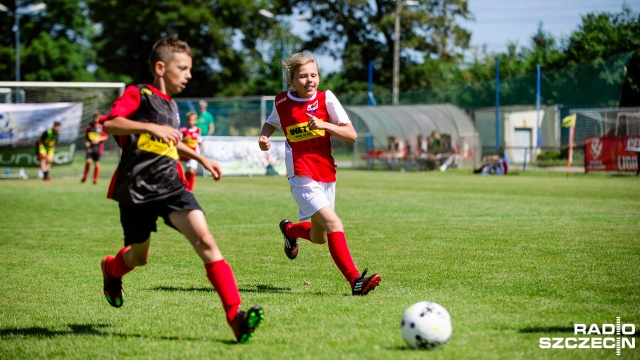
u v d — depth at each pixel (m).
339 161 39.53
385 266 6.72
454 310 4.75
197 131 16.17
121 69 53.81
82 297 5.58
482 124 38.03
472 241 8.39
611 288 5.50
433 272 6.35
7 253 7.95
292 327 4.36
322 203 5.59
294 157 5.68
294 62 5.63
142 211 4.23
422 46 52.75
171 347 4.00
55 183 20.50
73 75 52.72
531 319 4.48
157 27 50.47
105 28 53.31
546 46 45.84
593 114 28.30
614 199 14.48
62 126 22.97
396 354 3.70
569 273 6.20
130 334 4.36
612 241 8.28
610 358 3.66
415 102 40.00
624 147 24.61
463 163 31.39
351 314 4.69
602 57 36.81
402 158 30.36
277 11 54.09
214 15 51.91
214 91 54.38
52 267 7.02
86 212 12.48
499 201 14.16
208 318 4.74
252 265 6.96
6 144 22.41
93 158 20.25
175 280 6.25
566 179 22.53
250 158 25.31
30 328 4.59
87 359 3.83
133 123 4.00
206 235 4.13
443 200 14.50
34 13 53.53
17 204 13.91
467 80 51.19
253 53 54.94
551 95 35.41
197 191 17.50
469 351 3.74
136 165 4.16
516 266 6.61
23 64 51.25
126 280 6.24
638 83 33.22
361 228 9.79
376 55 53.81
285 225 6.53
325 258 7.41
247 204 13.94
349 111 31.89
